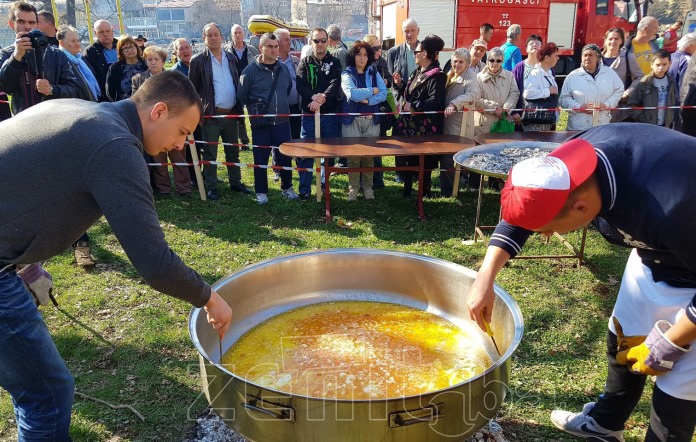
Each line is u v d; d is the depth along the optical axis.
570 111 5.91
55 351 1.85
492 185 6.48
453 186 6.10
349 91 5.71
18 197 1.53
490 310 1.78
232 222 5.39
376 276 2.75
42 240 1.61
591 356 3.06
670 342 1.57
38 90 4.35
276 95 5.74
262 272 2.54
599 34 12.48
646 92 6.09
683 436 1.79
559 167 1.51
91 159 1.50
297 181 6.85
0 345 1.72
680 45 6.93
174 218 5.50
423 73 5.82
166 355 3.06
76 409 2.58
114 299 3.73
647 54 7.27
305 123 6.28
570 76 6.05
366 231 5.11
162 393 2.72
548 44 6.06
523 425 2.48
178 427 2.48
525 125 6.16
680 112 6.40
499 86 5.95
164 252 1.55
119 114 1.66
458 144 5.25
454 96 5.84
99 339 3.22
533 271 4.17
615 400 2.17
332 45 7.85
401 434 1.58
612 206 1.54
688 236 1.42
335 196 6.21
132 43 5.94
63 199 1.55
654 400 1.81
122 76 5.98
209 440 2.33
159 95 1.70
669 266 1.74
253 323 2.52
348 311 2.66
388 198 6.12
